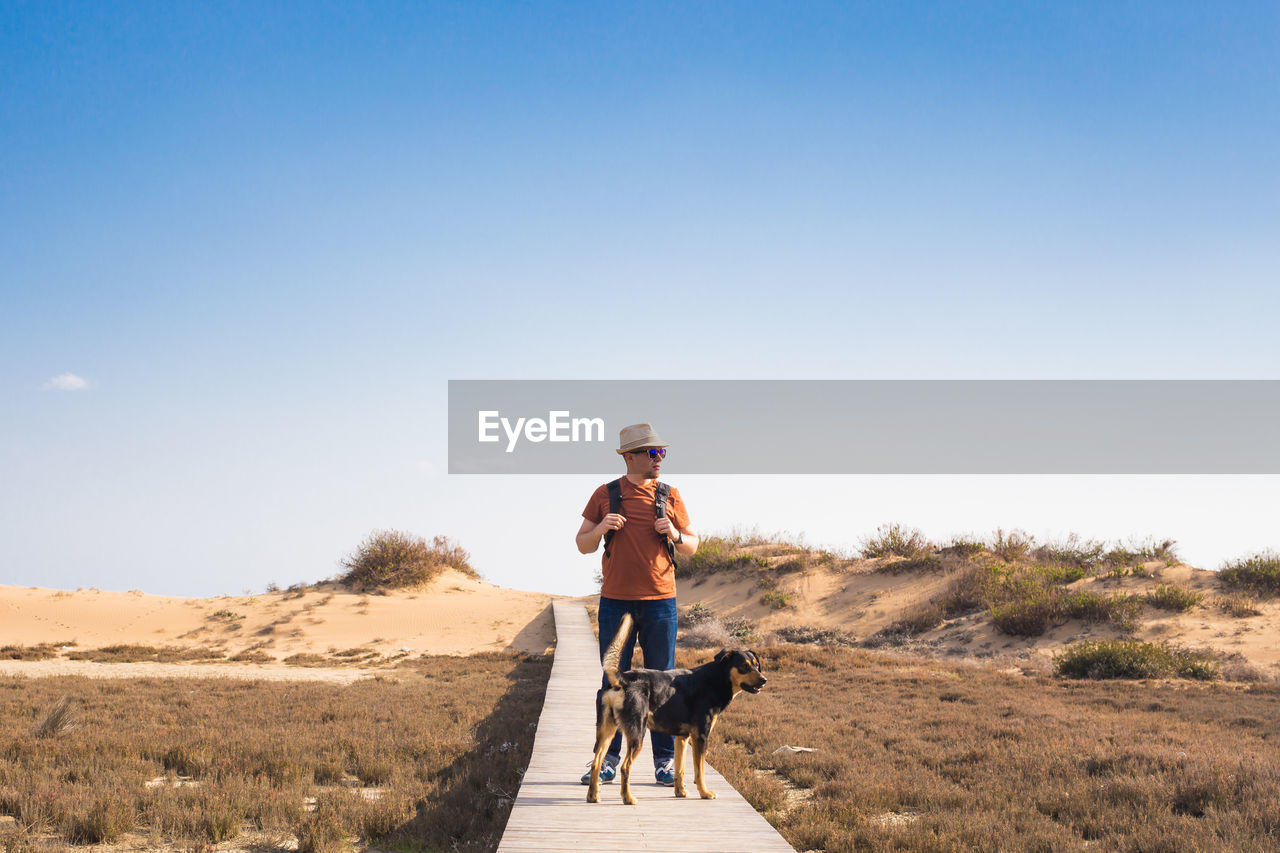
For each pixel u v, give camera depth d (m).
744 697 17.50
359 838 8.07
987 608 30.70
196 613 38.44
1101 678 21.97
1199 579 29.28
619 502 6.93
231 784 9.25
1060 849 7.08
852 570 37.84
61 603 38.62
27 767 9.95
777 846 5.82
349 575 43.62
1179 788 8.84
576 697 14.75
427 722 14.76
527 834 6.02
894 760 11.17
